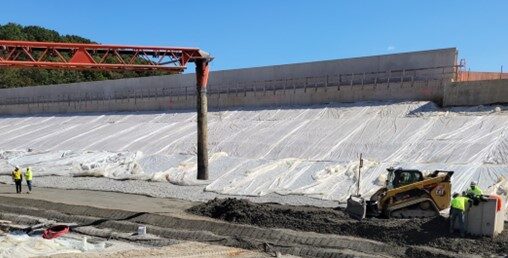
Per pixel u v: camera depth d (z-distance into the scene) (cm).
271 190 2369
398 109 3284
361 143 2861
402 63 3566
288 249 1531
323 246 1539
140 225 1886
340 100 3816
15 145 4731
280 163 2734
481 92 3052
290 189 2359
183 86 5022
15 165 3712
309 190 2291
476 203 1459
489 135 2553
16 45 2330
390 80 3616
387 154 2633
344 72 3875
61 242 1641
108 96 5700
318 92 3941
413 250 1416
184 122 4325
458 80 3306
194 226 1827
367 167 2444
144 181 2892
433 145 2605
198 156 2756
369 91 3666
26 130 5494
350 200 1767
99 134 4528
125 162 3356
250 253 1521
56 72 10288
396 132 2909
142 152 3612
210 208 1992
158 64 2712
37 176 3303
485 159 2294
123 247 1616
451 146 2534
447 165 2302
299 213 1798
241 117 4069
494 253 1357
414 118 3052
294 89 4084
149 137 4031
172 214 1980
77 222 2025
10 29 11450
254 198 2292
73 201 2350
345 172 2445
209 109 4588
